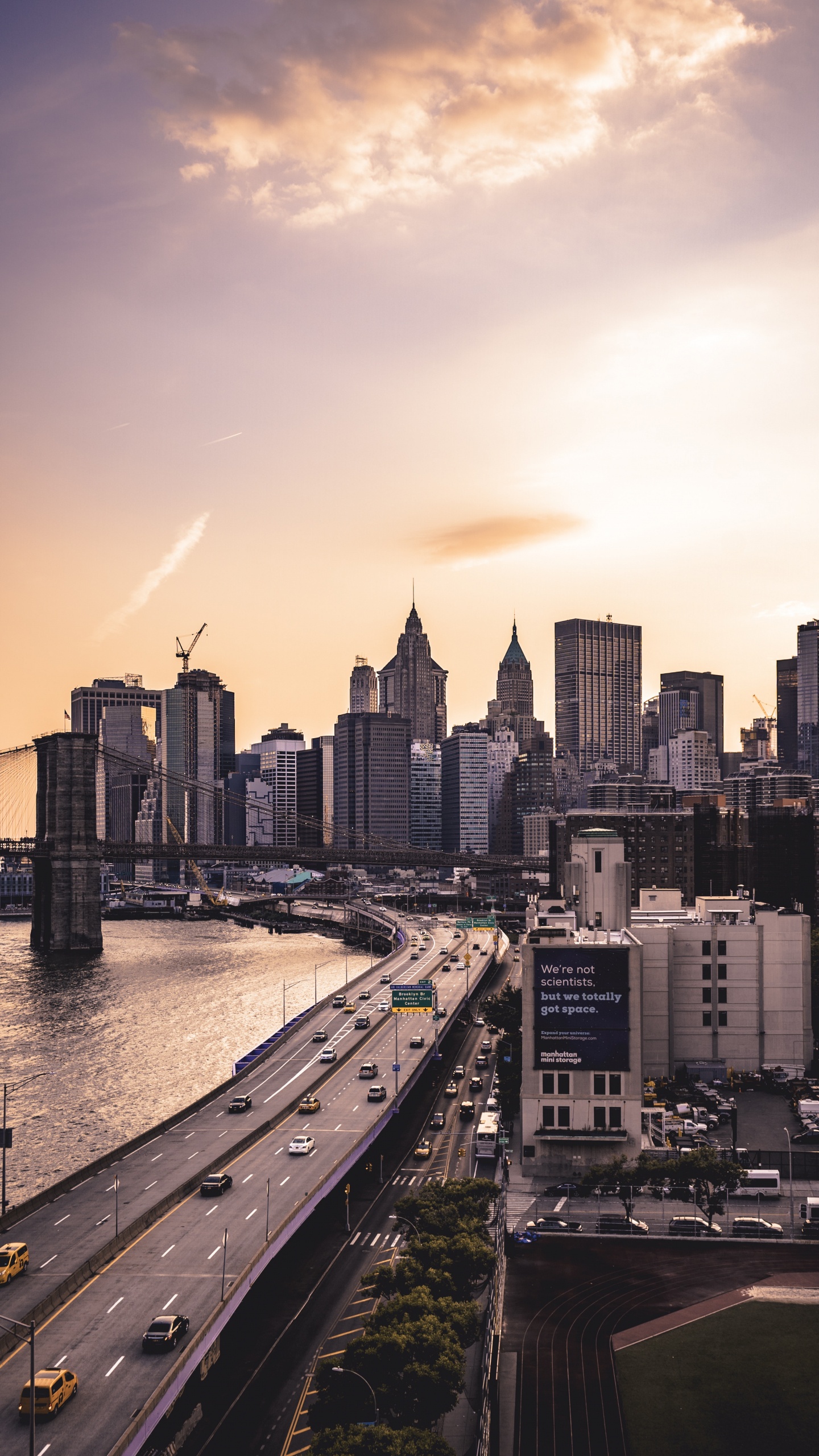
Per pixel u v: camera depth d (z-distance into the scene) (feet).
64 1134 647.97
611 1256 383.65
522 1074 500.33
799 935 607.37
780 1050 605.73
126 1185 425.69
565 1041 480.23
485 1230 364.38
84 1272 336.08
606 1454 265.54
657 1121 526.16
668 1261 379.14
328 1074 611.47
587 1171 469.57
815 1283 360.28
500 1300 338.75
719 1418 279.90
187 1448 275.59
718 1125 533.14
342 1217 434.30
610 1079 477.77
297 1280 374.02
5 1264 336.70
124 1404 265.75
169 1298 321.93
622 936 565.53
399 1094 565.94
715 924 614.34
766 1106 563.48
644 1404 287.07
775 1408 284.61
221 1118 528.22
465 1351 315.37
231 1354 322.96
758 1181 440.45
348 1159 456.04
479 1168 493.36
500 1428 276.82
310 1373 311.27
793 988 607.37
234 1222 383.65
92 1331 301.84
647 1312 339.57
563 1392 293.23
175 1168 446.60
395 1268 325.42
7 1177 568.41
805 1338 321.52
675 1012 608.60
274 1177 436.35
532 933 517.55
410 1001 609.83
